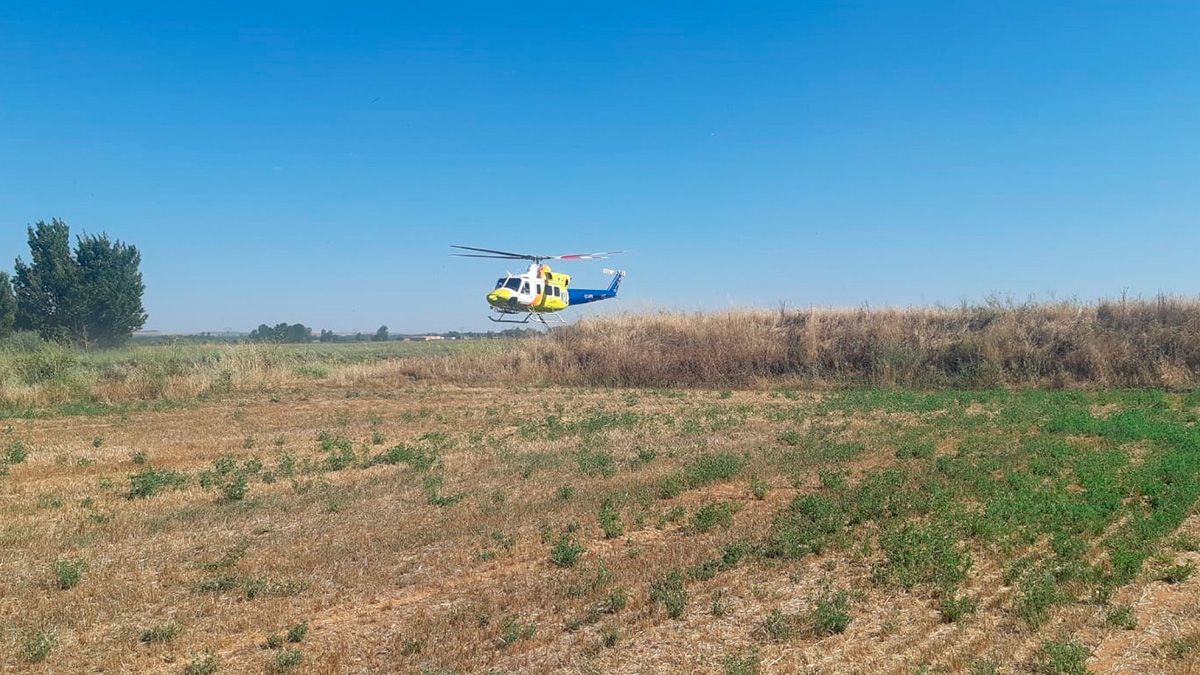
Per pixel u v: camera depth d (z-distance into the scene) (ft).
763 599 22.13
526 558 26.35
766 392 72.28
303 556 26.78
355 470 40.32
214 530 30.17
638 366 80.12
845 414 54.34
